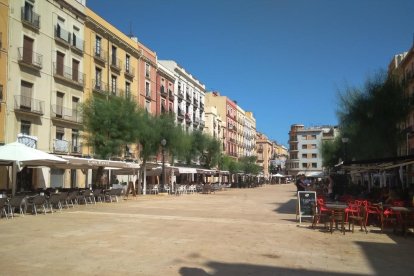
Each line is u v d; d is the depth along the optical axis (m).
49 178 33.69
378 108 27.45
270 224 14.84
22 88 31.12
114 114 30.73
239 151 106.19
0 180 28.73
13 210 17.69
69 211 19.27
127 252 9.32
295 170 133.38
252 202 28.02
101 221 15.24
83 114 31.72
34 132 32.06
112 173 38.16
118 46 45.50
